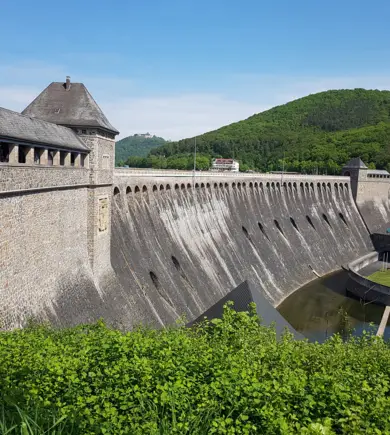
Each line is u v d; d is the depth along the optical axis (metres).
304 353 27.02
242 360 22.78
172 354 22.77
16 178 35.19
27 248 37.91
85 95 52.59
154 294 59.50
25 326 36.44
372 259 123.31
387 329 79.06
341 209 138.00
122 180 61.91
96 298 49.00
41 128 42.25
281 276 96.06
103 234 53.28
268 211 110.00
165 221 72.50
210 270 76.19
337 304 91.19
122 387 19.28
